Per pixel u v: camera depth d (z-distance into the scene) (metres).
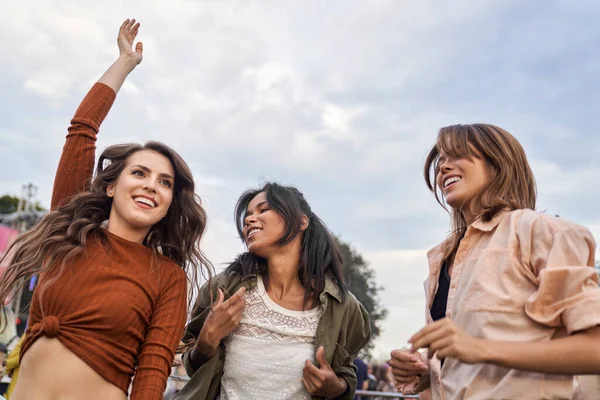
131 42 3.42
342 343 3.20
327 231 3.42
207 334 2.90
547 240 2.01
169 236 3.05
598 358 1.75
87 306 2.46
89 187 2.94
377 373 9.50
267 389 2.93
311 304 3.22
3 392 5.65
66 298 2.47
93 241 2.70
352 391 3.17
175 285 2.74
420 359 2.52
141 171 2.85
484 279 2.08
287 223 3.17
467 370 2.11
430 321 2.50
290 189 3.45
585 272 1.87
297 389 2.95
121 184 2.80
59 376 2.34
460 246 2.33
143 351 2.53
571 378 1.92
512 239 2.11
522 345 1.81
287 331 3.04
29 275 2.65
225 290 3.21
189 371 3.17
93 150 3.03
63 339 2.39
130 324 2.51
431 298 2.54
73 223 2.71
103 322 2.45
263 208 3.28
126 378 2.49
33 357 2.40
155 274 2.68
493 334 1.98
